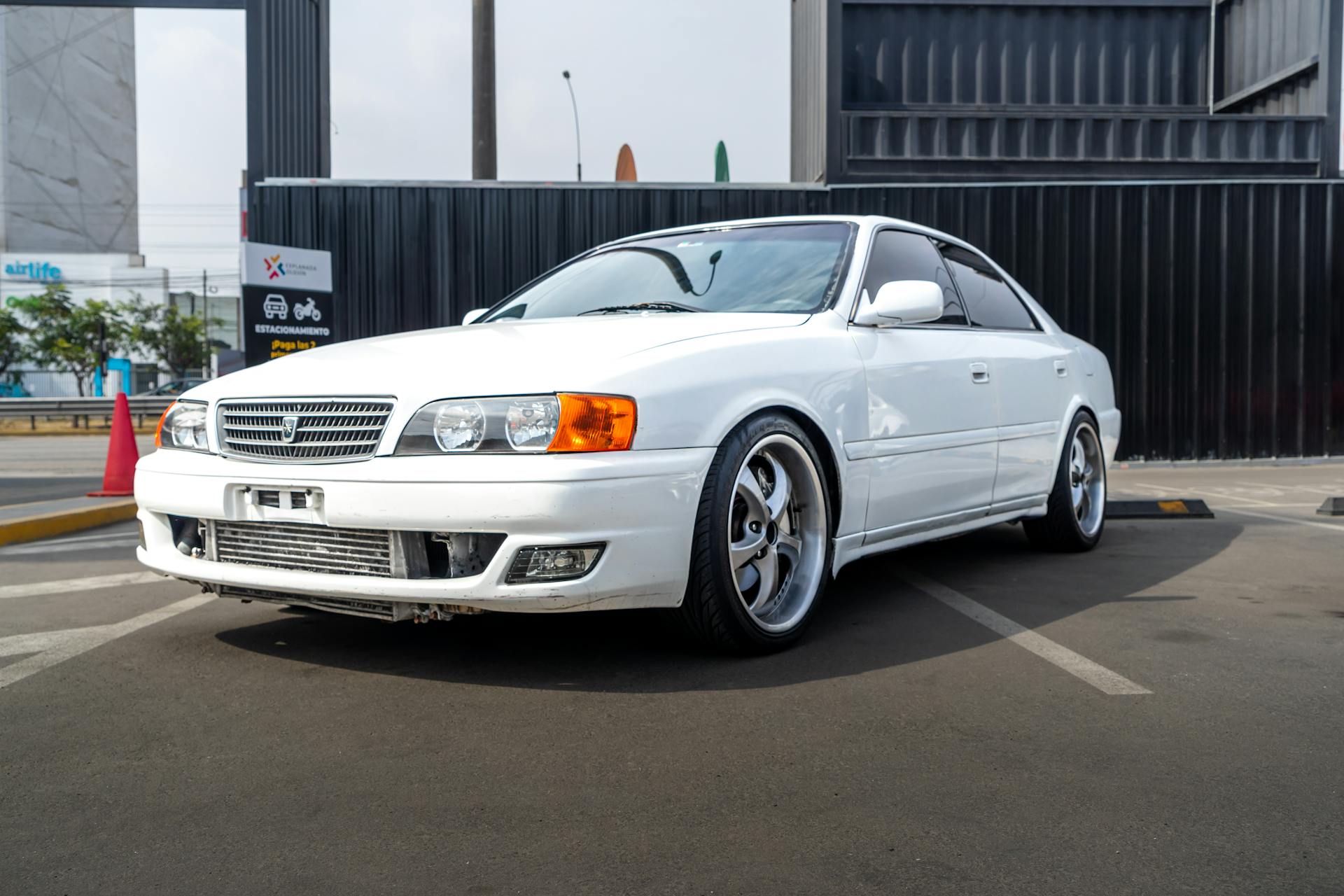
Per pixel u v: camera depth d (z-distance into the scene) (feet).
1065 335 15.81
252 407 9.07
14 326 162.20
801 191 32.73
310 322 28.40
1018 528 17.84
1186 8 37.58
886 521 10.91
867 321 10.85
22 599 12.19
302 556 8.75
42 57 252.83
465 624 10.53
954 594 12.19
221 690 8.41
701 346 9.02
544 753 6.91
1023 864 5.27
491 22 32.81
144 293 199.11
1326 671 8.83
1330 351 33.35
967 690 8.32
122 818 5.91
